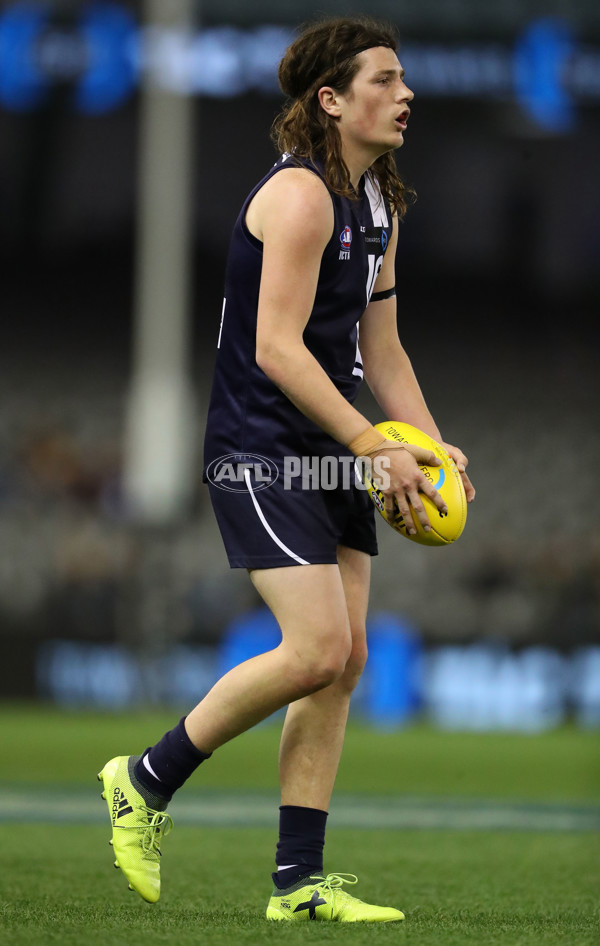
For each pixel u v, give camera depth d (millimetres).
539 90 63562
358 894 12125
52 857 14516
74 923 9688
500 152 81562
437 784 26469
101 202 83125
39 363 81625
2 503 63031
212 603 48500
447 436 78062
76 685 47750
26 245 83875
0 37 59344
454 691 47156
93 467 67500
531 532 69125
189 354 82188
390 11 62000
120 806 10391
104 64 59375
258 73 61406
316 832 10656
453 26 62406
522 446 77312
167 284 54031
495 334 85375
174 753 10281
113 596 48344
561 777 28109
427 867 14266
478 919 10352
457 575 59750
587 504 72750
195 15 60531
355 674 10773
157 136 54531
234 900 11531
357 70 10227
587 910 11023
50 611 47938
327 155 10195
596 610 47844
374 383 11742
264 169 83125
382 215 10781
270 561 10000
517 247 85500
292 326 9906
